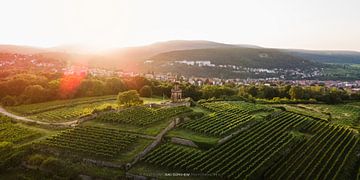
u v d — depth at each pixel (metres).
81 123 123.69
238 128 120.75
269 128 125.25
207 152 96.12
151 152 95.75
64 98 186.88
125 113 133.00
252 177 82.62
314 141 116.12
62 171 87.62
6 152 97.50
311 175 87.56
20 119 139.25
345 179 88.00
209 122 123.62
